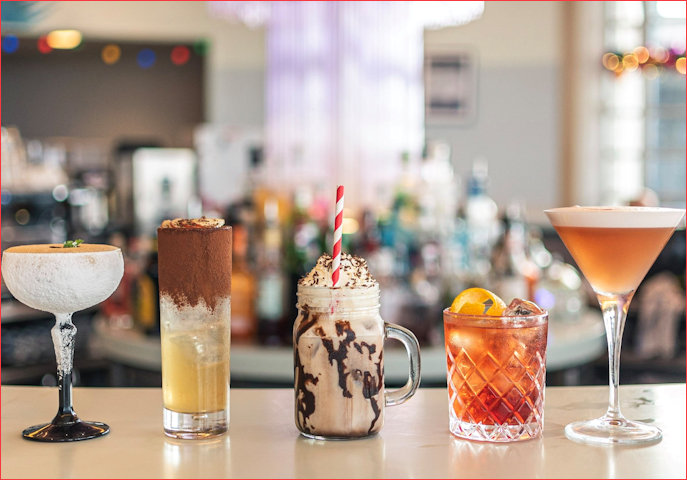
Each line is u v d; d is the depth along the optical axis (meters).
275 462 1.04
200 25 6.21
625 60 5.05
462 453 1.08
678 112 5.84
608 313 1.21
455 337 1.15
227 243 1.16
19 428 1.22
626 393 1.46
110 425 1.23
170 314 1.14
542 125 5.95
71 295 1.12
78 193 5.20
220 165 5.18
